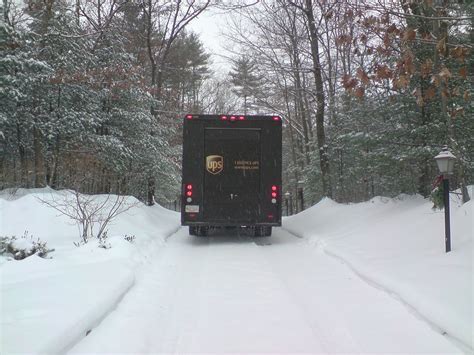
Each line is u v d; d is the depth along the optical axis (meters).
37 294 5.88
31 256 7.91
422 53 10.66
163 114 22.73
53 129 15.82
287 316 5.94
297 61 21.58
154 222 15.51
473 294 5.58
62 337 4.51
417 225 10.02
